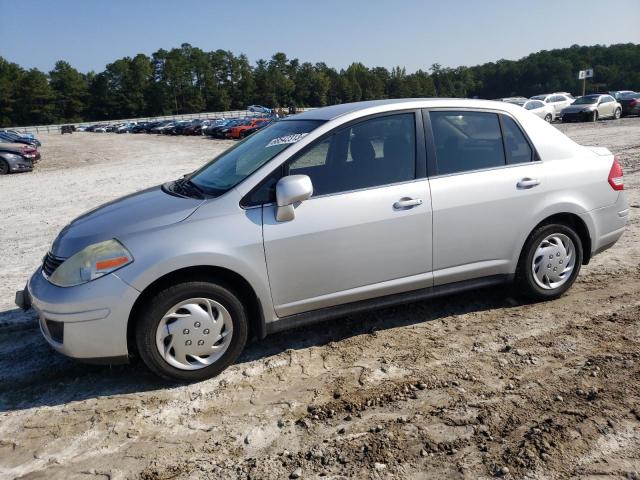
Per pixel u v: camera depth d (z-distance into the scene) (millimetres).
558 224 4387
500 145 4246
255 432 2988
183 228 3391
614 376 3320
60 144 45906
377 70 170500
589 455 2639
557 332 3963
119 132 77375
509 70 148750
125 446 2934
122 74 141125
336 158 3781
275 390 3406
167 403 3324
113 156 27734
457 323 4223
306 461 2719
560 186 4348
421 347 3859
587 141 16641
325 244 3658
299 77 155625
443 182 3984
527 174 4242
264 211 3551
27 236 8445
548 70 137500
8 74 129000
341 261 3729
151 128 66438
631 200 8141
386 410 3111
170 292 3334
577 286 4840
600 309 4312
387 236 3812
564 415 2959
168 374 3436
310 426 3008
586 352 3643
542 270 4395
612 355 3574
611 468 2547
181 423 3113
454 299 4695
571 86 130750
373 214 3756
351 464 2670
